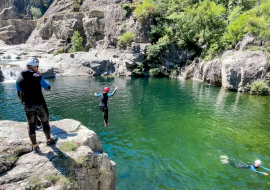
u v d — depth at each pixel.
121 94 21.34
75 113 14.81
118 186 6.80
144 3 39.16
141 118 13.99
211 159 8.71
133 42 36.91
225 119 13.95
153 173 7.63
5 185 3.77
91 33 47.22
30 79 4.30
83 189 4.54
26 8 77.19
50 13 68.94
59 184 4.05
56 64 35.44
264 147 9.90
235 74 23.23
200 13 32.97
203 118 14.14
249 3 33.88
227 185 6.97
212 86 26.48
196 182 7.12
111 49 42.66
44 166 4.38
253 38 25.23
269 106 17.31
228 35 28.72
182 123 13.12
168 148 9.71
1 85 24.02
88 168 4.80
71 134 5.77
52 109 15.65
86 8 60.00
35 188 3.85
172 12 39.25
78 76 33.31
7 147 4.69
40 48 52.84
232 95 21.34
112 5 45.88
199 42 35.28
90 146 5.64
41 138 5.39
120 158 8.70
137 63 34.78
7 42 61.38
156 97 20.22
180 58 36.22
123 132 11.56
